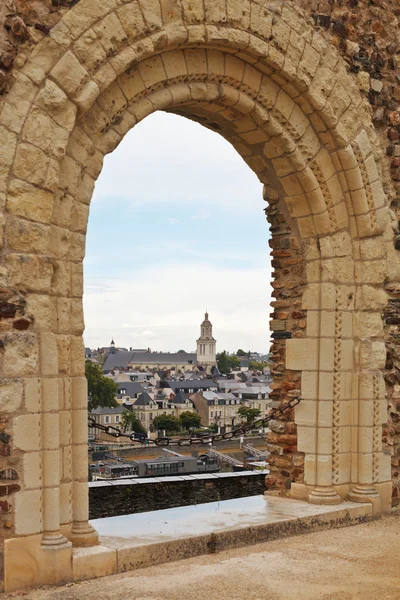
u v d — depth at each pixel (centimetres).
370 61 1120
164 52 899
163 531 895
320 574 808
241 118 1023
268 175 1106
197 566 830
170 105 941
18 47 761
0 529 736
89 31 805
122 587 754
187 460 3095
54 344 770
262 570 820
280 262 1129
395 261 1138
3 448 736
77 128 823
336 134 1051
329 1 1072
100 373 7025
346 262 1089
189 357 16188
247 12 947
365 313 1098
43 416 763
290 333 1113
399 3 1173
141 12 848
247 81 984
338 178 1083
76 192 826
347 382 1085
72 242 820
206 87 957
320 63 1035
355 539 960
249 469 1490
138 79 881
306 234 1086
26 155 755
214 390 11000
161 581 776
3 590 729
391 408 1131
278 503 1063
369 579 792
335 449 1075
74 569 769
